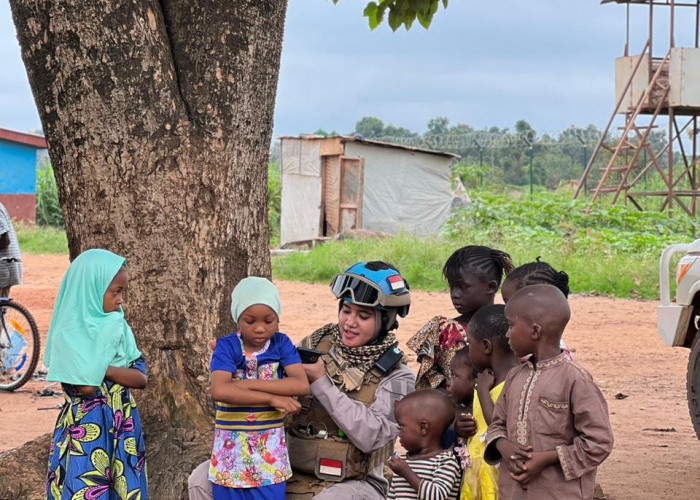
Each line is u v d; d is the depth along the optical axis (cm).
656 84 2834
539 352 399
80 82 557
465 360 457
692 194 2948
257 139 587
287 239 2980
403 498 432
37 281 2027
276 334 444
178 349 567
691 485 651
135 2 555
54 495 475
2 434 799
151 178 561
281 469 438
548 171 6012
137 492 481
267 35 585
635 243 2208
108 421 474
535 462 391
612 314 1554
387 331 470
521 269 491
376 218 2778
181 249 564
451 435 455
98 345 466
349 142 2738
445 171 2845
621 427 829
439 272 1947
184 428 556
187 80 572
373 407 450
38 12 557
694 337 751
